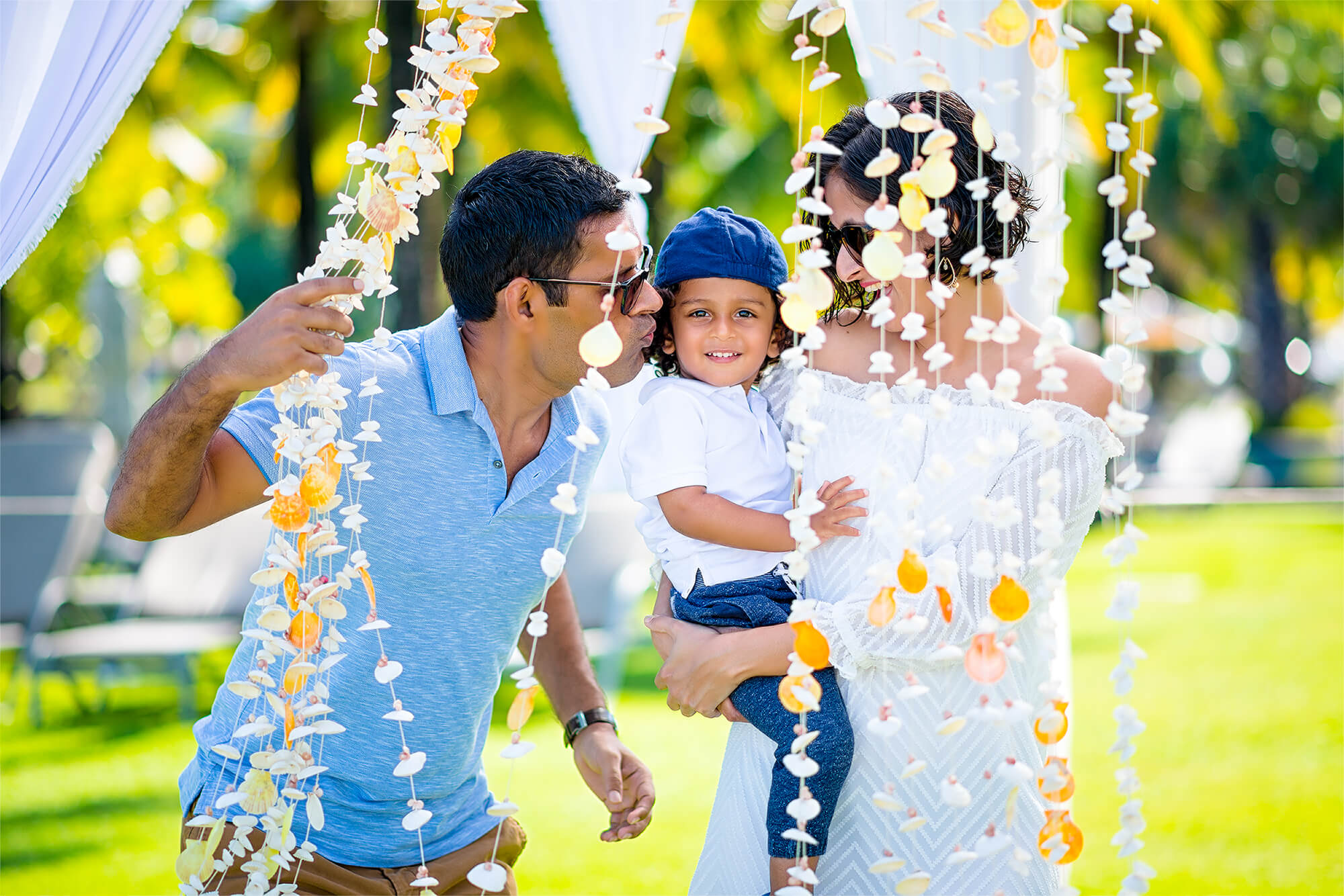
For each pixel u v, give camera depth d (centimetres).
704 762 530
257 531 646
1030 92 262
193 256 1216
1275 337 2348
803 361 144
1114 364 139
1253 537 1288
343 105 924
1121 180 138
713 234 207
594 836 439
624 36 306
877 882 182
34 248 216
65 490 796
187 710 606
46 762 542
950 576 146
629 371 196
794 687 146
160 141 1029
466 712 204
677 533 212
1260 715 584
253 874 172
